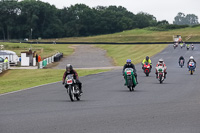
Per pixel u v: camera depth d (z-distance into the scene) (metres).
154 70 98.12
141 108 31.20
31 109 31.86
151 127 22.25
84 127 22.59
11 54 145.75
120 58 170.12
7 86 66.94
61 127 22.72
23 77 93.81
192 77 72.88
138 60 151.62
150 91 47.59
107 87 54.31
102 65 135.62
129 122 24.14
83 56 189.88
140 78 71.50
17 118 26.77
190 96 41.09
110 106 32.84
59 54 177.50
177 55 177.62
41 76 92.62
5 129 22.38
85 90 50.03
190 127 22.06
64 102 36.72
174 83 60.09
